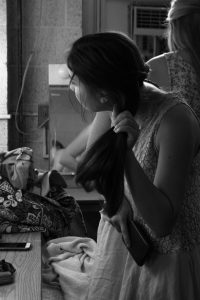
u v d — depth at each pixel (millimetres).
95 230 3492
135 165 1160
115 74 1174
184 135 1199
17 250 2211
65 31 4098
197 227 1289
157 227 1171
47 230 2828
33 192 2990
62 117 3904
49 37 4090
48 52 4105
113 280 1468
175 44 1518
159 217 1155
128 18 4246
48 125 4082
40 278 1783
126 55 1193
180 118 1213
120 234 1473
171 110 1228
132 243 1304
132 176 1158
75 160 3902
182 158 1191
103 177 1136
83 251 2705
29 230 2711
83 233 3166
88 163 1147
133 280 1349
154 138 1247
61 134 3912
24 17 4062
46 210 2832
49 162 3938
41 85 4129
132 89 1203
